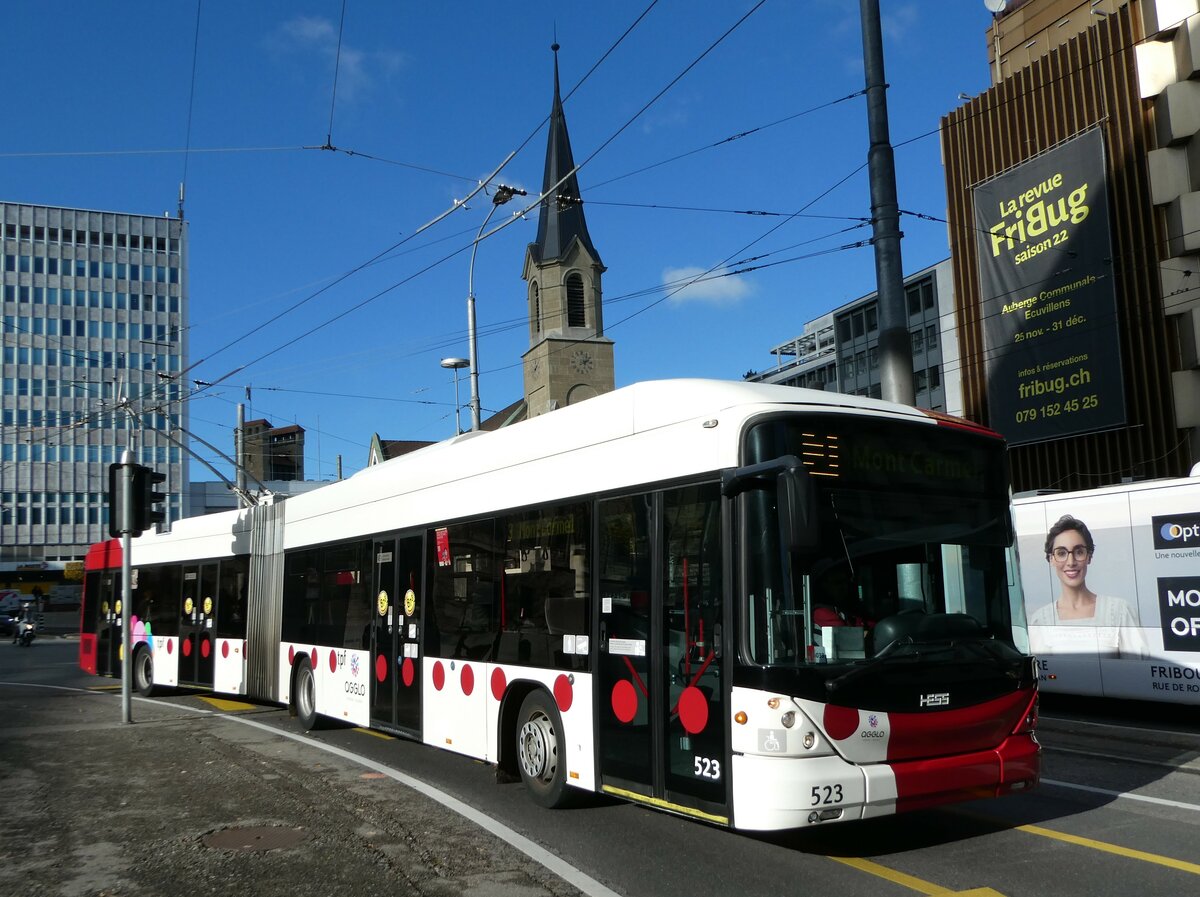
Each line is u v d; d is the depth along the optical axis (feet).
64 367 305.73
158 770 32.65
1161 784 29.07
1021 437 90.99
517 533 28.86
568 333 149.79
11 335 301.22
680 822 24.99
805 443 20.98
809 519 18.86
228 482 55.62
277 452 285.02
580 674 25.43
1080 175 86.28
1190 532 41.78
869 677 20.12
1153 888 19.17
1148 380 81.46
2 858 21.97
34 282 304.71
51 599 254.47
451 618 32.14
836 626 20.22
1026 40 129.29
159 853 22.15
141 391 313.12
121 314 313.73
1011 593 22.81
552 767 26.68
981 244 95.45
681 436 22.70
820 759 19.52
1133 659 43.60
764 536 20.21
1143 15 82.43
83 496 304.91
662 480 23.11
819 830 23.86
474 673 30.45
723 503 21.01
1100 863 20.90
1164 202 80.02
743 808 19.77
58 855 22.13
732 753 20.17
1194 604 41.45
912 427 22.35
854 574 20.72
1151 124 82.23
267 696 47.34
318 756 35.73
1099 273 84.48
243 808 26.66
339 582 41.06
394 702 35.47
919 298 176.45
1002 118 95.14
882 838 23.08
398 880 19.92
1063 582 46.96
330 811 26.21
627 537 24.14
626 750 23.54
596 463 25.62
